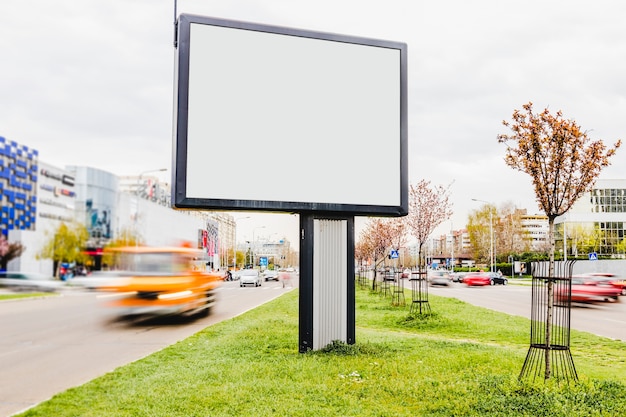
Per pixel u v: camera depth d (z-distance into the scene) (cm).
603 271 5634
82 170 7562
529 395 648
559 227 9262
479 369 834
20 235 6109
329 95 1018
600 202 9194
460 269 9112
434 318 1641
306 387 706
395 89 1060
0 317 1897
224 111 958
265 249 16825
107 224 7738
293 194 984
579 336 1335
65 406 633
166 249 1670
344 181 1014
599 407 600
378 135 1041
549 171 757
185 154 932
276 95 989
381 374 788
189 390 696
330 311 1013
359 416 584
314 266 1010
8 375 889
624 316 2017
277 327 1398
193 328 1550
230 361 905
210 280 1961
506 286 5172
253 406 623
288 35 1005
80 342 1259
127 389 714
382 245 3281
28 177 6606
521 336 1332
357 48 1043
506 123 781
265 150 975
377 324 1616
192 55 950
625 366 935
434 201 1934
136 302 1619
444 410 604
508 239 8644
